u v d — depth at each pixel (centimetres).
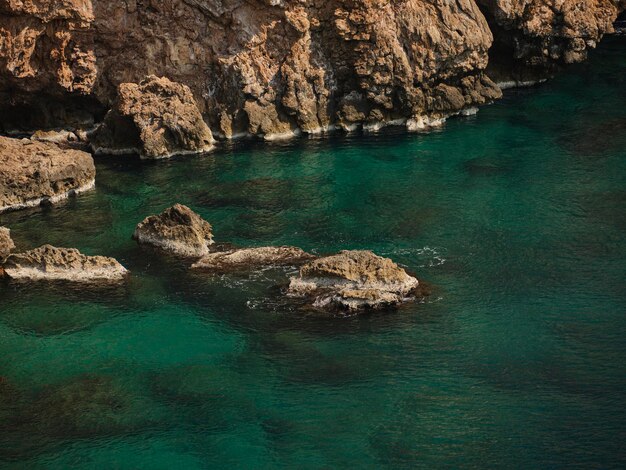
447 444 3350
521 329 4009
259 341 3984
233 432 3450
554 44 7112
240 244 4809
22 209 5253
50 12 5759
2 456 3381
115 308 4272
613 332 3959
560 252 4647
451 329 4022
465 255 4647
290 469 3253
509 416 3475
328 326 4069
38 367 3875
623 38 8150
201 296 4331
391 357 3844
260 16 6156
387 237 4850
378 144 6109
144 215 5144
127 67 6131
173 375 3791
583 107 6638
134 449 3388
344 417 3506
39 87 6003
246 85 6169
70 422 3547
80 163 5425
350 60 6253
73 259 4553
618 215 5003
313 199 5316
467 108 6581
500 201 5225
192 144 5975
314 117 6306
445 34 6322
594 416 3456
